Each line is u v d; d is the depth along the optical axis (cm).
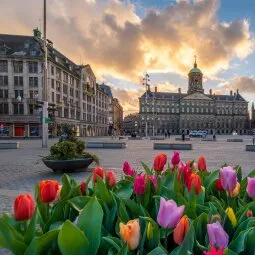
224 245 139
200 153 2178
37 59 5819
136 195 222
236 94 18375
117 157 1812
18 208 158
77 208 198
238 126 17550
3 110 5762
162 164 248
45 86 2550
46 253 156
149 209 218
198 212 205
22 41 6106
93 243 152
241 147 3012
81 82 7962
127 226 143
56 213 196
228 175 208
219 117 17312
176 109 16762
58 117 6325
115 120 14762
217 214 172
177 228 144
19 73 5806
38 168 1275
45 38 2464
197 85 17225
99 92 9975
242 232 156
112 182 251
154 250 140
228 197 217
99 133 10038
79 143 1184
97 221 157
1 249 385
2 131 5712
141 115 16200
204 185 275
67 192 231
